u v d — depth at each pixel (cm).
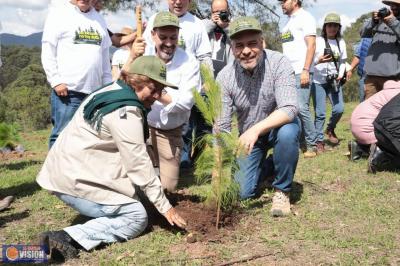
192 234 352
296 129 391
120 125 326
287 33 666
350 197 446
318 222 385
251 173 435
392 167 546
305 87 645
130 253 332
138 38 421
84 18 497
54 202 471
